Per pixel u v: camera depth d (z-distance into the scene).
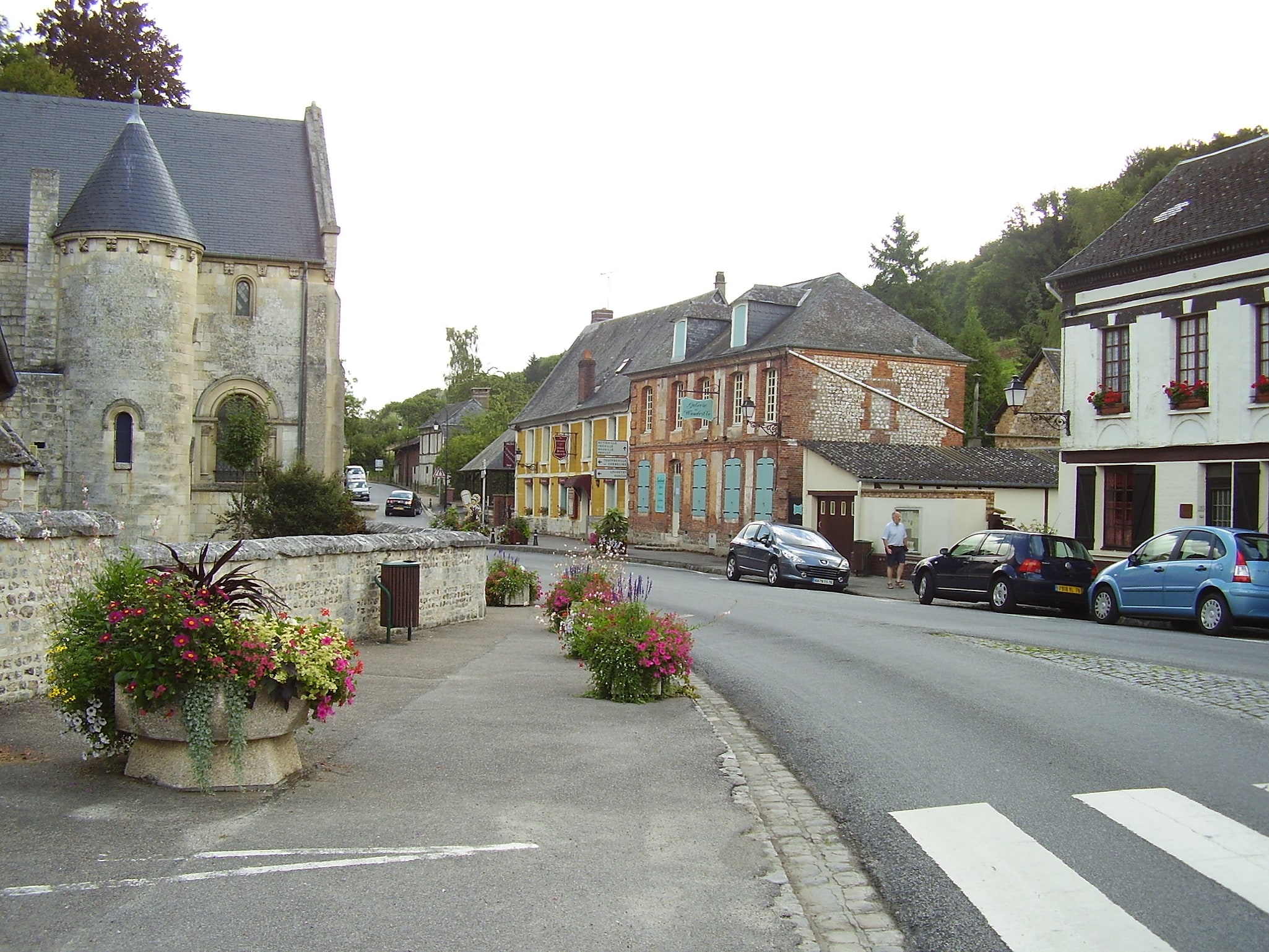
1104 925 4.77
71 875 4.96
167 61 42.44
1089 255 25.05
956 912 4.98
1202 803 6.55
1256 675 11.41
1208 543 16.95
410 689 10.53
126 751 6.95
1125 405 23.97
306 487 26.23
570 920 4.71
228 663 6.29
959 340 57.06
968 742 8.38
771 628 16.69
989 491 32.31
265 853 5.37
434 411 132.50
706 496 41.28
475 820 6.12
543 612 16.69
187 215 29.34
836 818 6.57
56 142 32.66
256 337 31.94
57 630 6.80
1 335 15.88
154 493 27.88
